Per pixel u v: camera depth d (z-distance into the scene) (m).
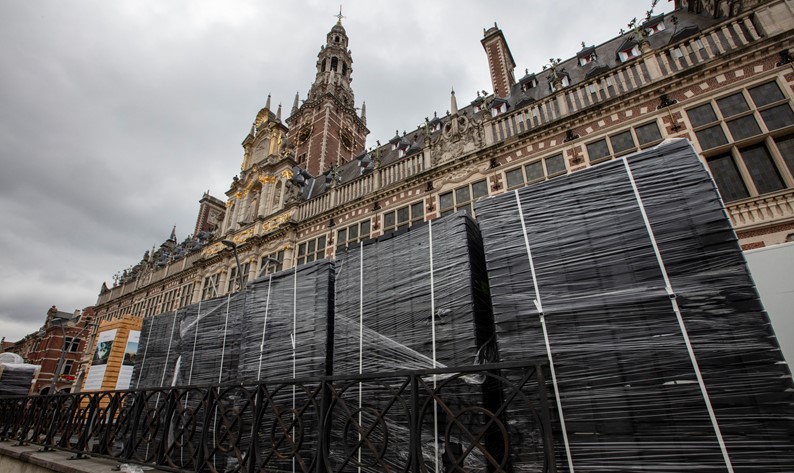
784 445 2.78
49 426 7.64
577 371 3.66
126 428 6.11
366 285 5.88
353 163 25.67
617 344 3.60
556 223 4.42
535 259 4.35
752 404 2.97
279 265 19.83
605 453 3.30
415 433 3.53
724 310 3.31
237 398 6.54
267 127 27.62
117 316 34.94
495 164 13.73
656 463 3.11
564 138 12.52
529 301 4.18
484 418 4.08
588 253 4.09
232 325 7.71
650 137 10.94
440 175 15.23
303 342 6.07
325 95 36.97
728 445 2.95
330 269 6.54
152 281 32.06
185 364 8.23
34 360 48.66
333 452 5.04
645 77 11.70
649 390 3.34
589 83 12.86
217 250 25.36
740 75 10.03
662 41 14.43
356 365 5.43
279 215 21.88
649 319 3.56
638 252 3.85
